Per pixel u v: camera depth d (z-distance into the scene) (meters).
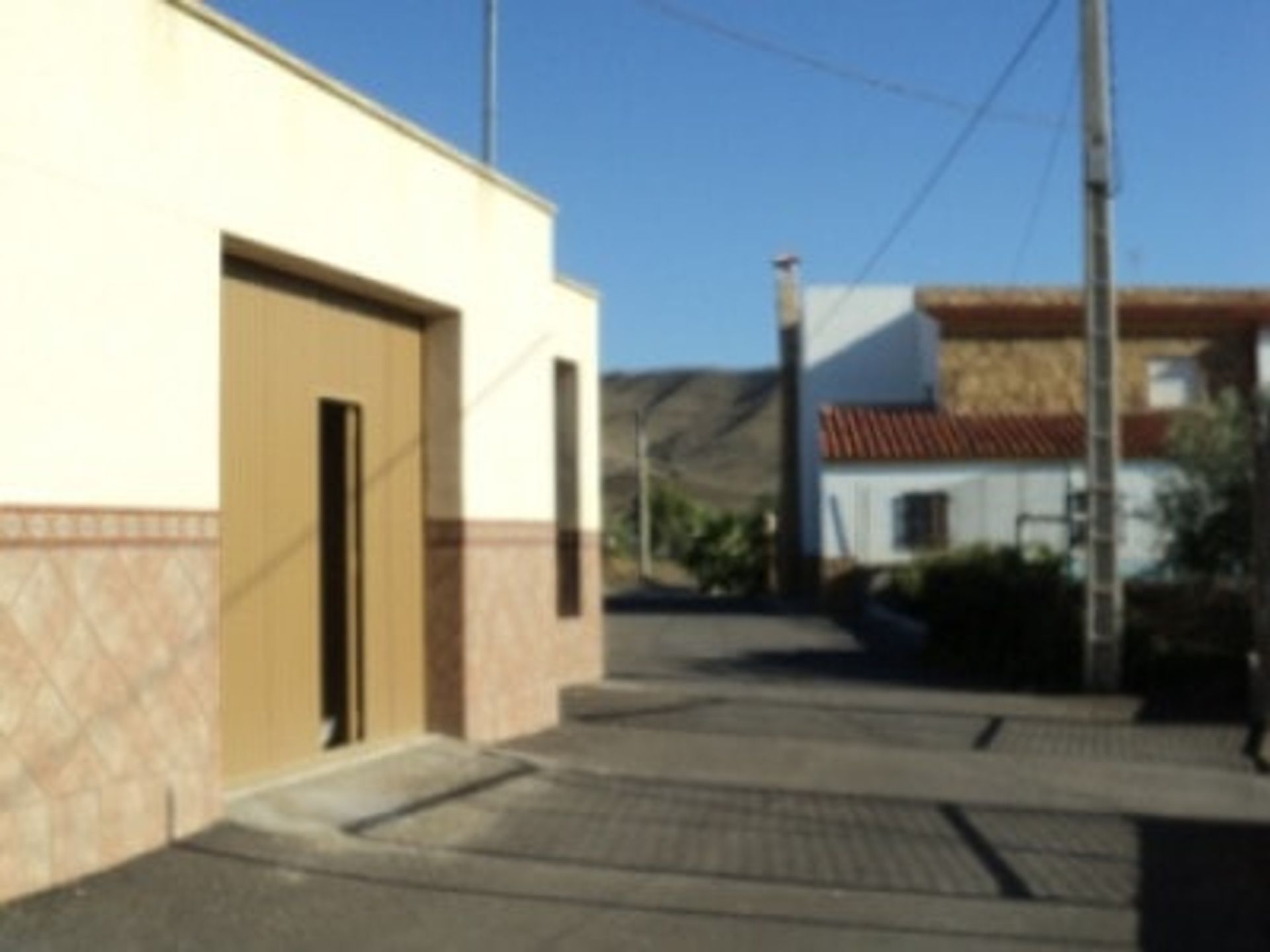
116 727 9.68
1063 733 18.50
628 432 123.00
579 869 10.55
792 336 53.22
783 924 9.51
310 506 12.57
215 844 10.21
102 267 9.70
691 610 42.34
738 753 15.76
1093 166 21.84
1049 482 40.62
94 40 9.66
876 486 41.03
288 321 12.38
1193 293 44.06
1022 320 44.25
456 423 14.48
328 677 13.39
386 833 11.05
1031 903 10.25
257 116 11.30
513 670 15.54
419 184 13.66
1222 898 10.55
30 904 8.84
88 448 9.54
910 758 16.08
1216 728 19.08
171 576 10.21
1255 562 19.81
